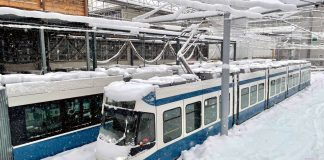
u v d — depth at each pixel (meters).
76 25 11.64
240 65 15.18
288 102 19.11
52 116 9.28
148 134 7.76
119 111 7.86
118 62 21.28
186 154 9.05
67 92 9.64
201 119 10.13
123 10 24.36
